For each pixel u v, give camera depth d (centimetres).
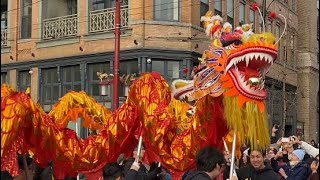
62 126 634
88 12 2133
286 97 2703
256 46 525
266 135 551
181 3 1977
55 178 614
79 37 2138
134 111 641
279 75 2719
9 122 518
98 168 626
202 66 571
